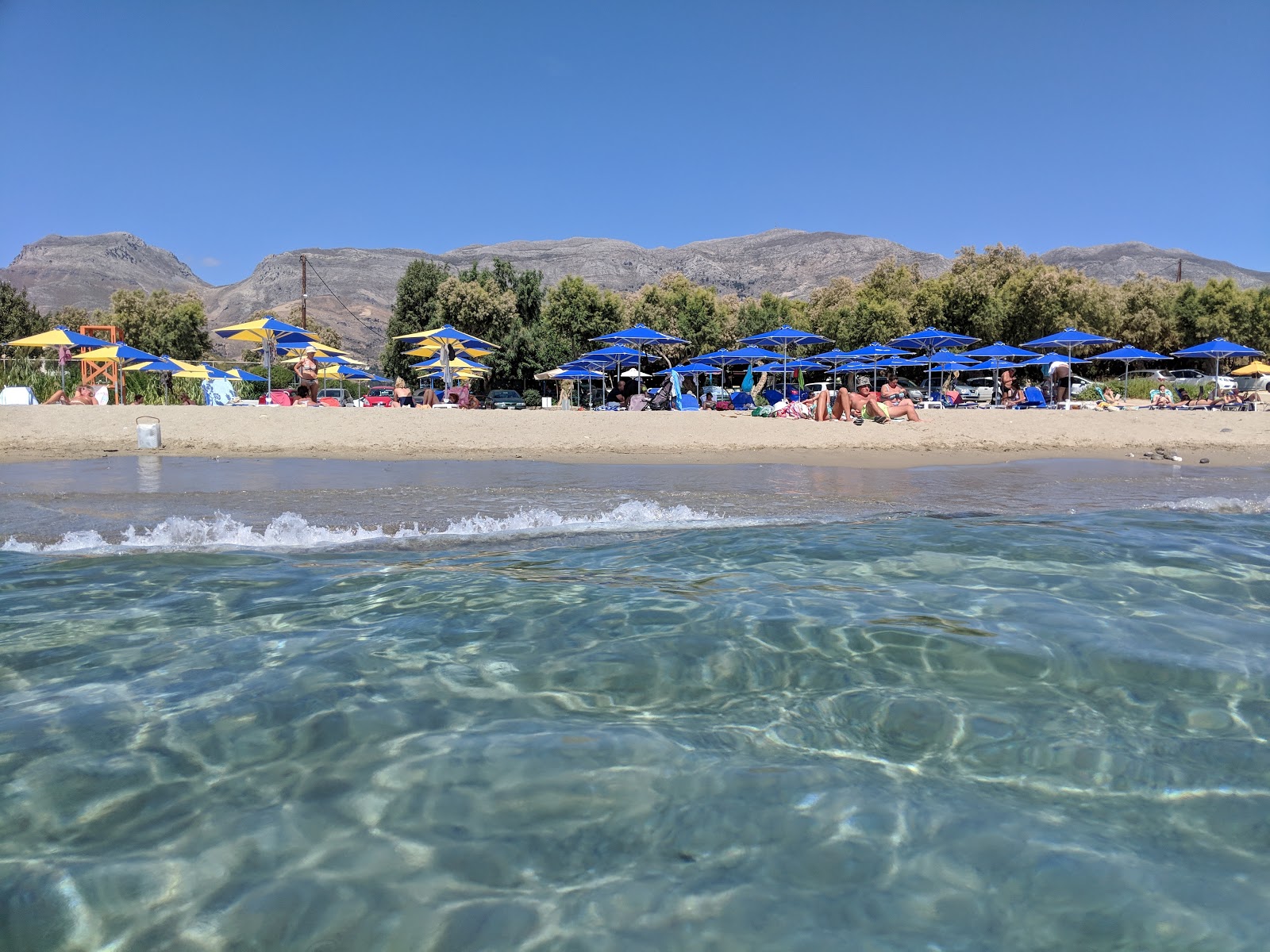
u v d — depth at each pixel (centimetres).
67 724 227
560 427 1223
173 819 184
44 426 1141
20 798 190
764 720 233
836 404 1433
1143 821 183
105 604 338
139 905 156
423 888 161
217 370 2827
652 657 279
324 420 1222
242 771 204
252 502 618
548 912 154
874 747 217
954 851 172
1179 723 231
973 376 4097
